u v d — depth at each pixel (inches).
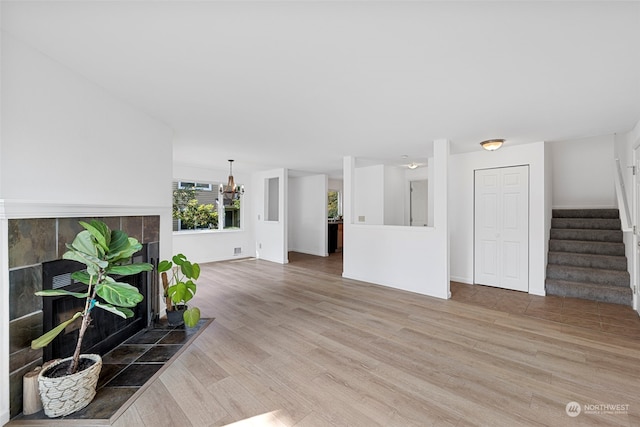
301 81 86.4
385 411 66.8
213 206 273.4
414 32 62.0
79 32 62.6
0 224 60.5
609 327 115.0
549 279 164.4
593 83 85.7
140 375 80.4
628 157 144.1
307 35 63.5
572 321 121.6
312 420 64.1
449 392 73.8
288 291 169.5
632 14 54.9
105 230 70.5
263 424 62.9
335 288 176.4
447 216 155.3
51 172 74.8
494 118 119.1
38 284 69.4
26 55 67.7
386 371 83.7
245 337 107.0
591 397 71.5
